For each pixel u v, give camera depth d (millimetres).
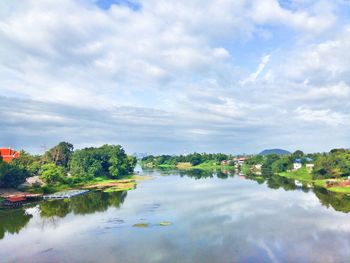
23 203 89562
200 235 53125
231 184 132625
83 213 74062
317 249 45094
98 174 172125
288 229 55906
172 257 43031
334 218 63719
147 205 82750
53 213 74688
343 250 44594
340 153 172250
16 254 45500
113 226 60656
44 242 51125
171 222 62688
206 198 93000
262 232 54281
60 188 121625
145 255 43969
